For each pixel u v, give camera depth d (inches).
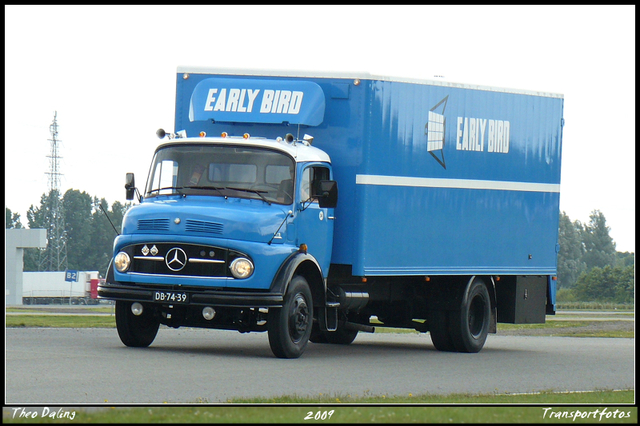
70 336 881.5
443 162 851.4
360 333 1224.2
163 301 695.7
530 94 932.6
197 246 697.6
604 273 5580.7
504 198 909.8
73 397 500.7
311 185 755.4
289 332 712.4
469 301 882.1
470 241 879.1
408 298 886.4
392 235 808.9
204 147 743.7
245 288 693.3
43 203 5575.8
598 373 730.2
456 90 863.1
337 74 794.2
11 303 3818.9
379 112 795.4
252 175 733.9
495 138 899.4
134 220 714.2
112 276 728.3
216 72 821.9
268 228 703.7
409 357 810.2
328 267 779.4
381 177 797.9
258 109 791.7
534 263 943.0
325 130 796.0
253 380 587.5
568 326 1707.7
